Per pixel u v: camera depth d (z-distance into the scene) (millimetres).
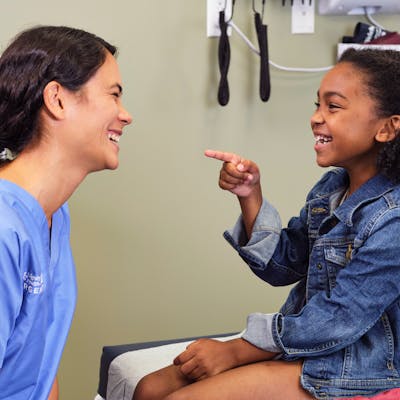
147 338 2055
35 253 983
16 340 982
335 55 2047
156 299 2043
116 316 2021
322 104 1228
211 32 1959
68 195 1104
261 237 1302
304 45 2027
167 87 1963
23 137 1038
